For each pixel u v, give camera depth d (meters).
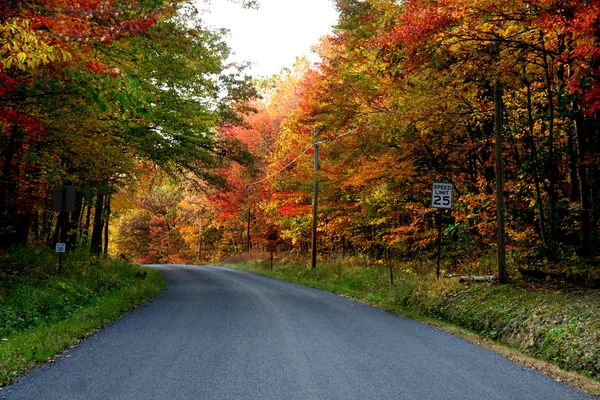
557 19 9.01
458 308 11.23
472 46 11.74
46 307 10.33
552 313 8.65
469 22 10.20
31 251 16.38
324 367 6.18
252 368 6.07
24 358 6.23
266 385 5.34
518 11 10.01
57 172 14.81
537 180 13.41
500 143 12.23
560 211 14.20
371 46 11.17
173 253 67.12
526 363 6.77
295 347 7.35
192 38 12.49
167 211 65.56
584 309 8.35
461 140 17.22
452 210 17.56
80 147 13.50
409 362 6.59
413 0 10.19
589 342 7.18
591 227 12.94
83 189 18.30
